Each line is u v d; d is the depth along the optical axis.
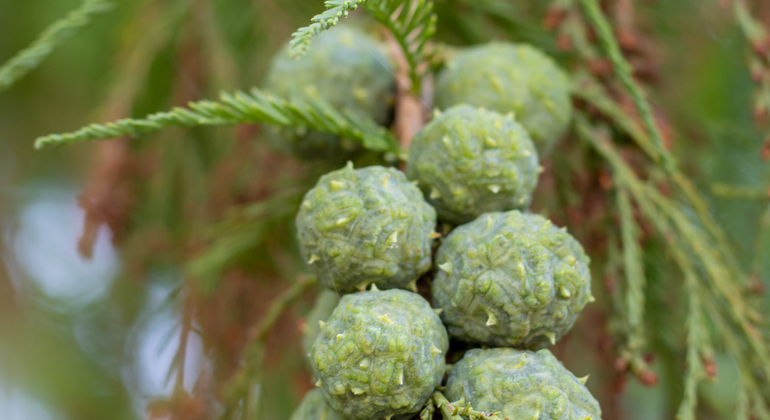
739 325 0.49
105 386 0.63
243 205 0.55
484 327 0.44
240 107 0.45
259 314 0.55
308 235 0.44
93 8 0.48
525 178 0.45
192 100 0.56
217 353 0.54
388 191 0.44
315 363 0.43
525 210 0.46
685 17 0.57
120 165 0.55
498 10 0.54
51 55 0.60
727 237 0.54
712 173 0.57
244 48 0.57
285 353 0.55
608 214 0.51
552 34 0.54
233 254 0.54
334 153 0.50
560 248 0.44
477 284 0.43
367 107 0.49
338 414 0.44
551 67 0.49
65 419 0.62
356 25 0.52
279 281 0.55
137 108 0.56
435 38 0.54
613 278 0.50
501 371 0.43
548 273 0.43
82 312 0.65
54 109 0.64
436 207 0.45
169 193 0.57
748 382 0.48
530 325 0.43
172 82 0.56
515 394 0.43
